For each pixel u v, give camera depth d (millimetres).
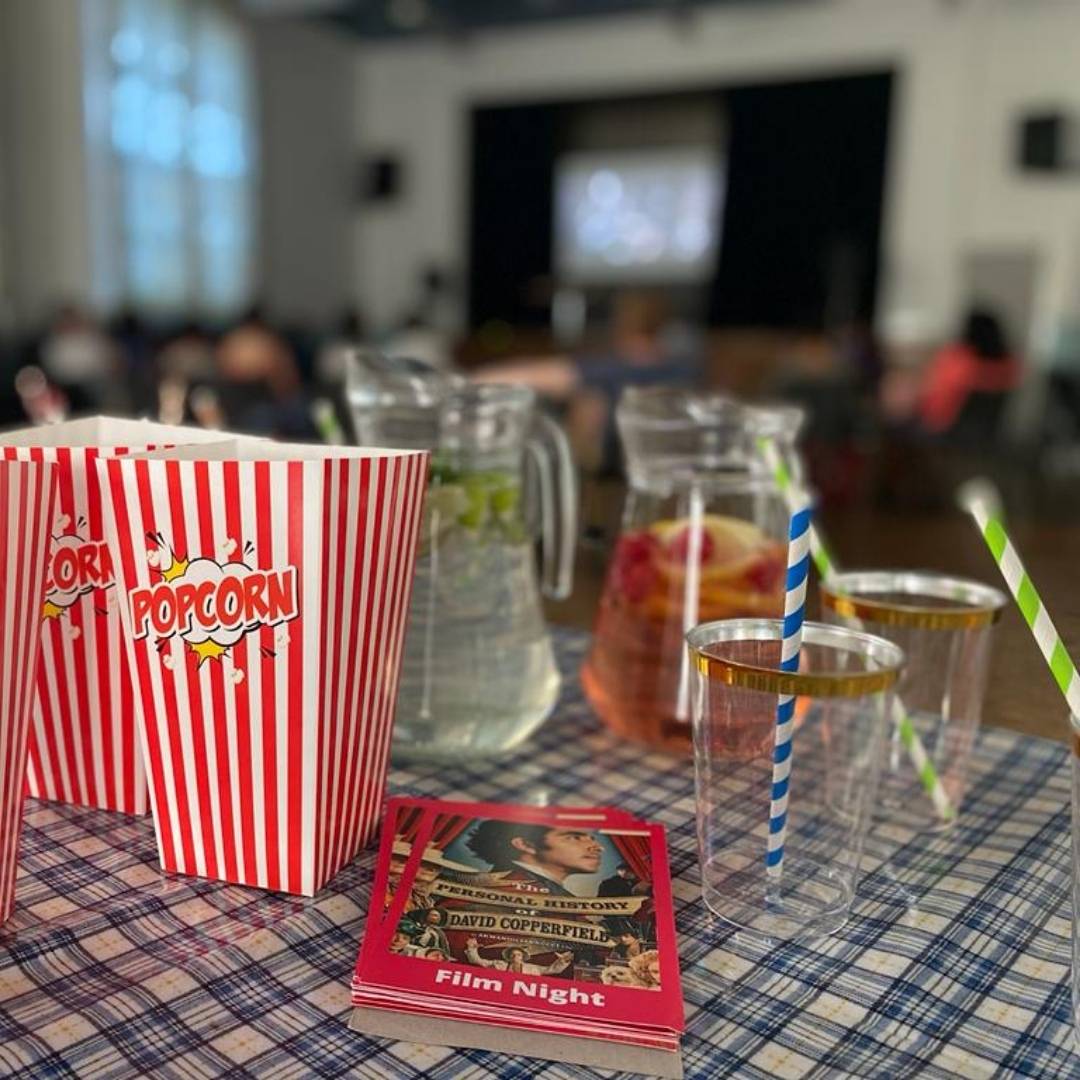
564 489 774
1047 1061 430
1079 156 6965
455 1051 423
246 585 496
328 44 8594
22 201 6270
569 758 711
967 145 7336
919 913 534
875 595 713
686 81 8250
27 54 6176
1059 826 630
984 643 654
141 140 6785
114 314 6184
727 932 511
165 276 7105
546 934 487
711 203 8477
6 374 4539
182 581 503
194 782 529
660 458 723
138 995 452
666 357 2922
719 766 538
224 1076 407
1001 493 3881
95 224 6496
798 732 614
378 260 9305
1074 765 460
